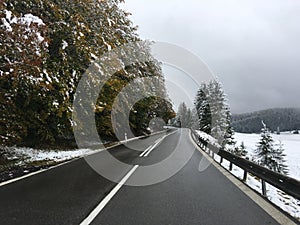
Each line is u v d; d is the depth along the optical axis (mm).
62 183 7391
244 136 99062
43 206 5422
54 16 13594
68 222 4645
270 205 6082
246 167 8867
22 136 15672
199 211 5508
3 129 11766
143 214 5203
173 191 7062
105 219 4863
